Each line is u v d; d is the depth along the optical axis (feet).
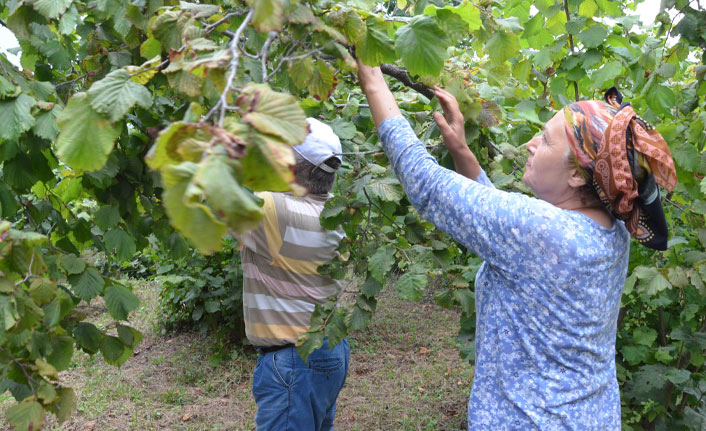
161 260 19.24
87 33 5.60
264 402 6.90
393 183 6.09
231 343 19.49
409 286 6.18
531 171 4.31
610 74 8.59
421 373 17.62
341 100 8.55
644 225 4.15
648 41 8.36
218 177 1.91
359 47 4.11
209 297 18.75
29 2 4.20
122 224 6.50
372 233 6.51
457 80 5.34
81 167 3.13
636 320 10.86
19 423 3.51
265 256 6.65
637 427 10.26
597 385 4.10
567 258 3.84
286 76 4.25
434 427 14.28
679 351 10.43
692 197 8.75
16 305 3.69
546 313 3.92
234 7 3.92
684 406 10.53
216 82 2.56
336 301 6.29
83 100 3.15
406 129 4.37
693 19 6.98
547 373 3.97
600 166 3.84
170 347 19.63
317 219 6.83
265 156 2.13
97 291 5.31
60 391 3.82
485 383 4.22
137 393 16.08
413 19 4.16
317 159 6.62
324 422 7.55
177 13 3.77
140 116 5.88
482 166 6.79
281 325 6.77
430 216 4.23
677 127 8.36
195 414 15.07
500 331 4.10
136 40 5.03
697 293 9.66
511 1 8.71
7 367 3.85
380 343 20.12
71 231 6.81
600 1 8.52
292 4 2.92
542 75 9.01
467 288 6.55
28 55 5.54
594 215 4.14
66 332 5.18
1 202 5.05
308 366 6.73
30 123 4.09
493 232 3.96
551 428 3.92
